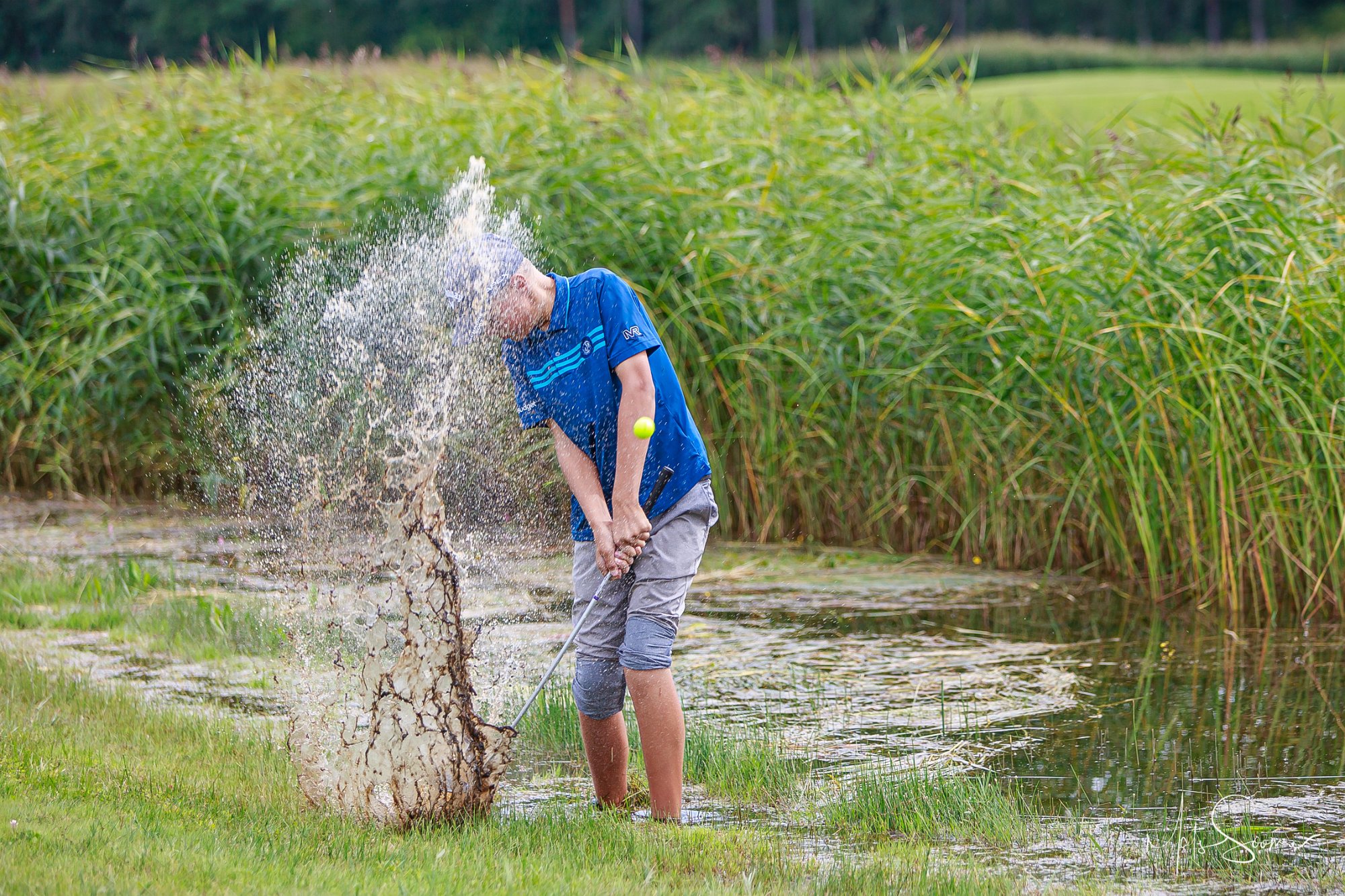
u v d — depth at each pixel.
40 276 28.34
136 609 17.45
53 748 10.84
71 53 106.19
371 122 29.91
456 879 8.35
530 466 21.16
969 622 18.05
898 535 23.22
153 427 26.95
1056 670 15.71
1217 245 20.03
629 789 11.56
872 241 23.84
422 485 9.96
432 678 9.89
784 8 158.38
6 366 27.30
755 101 28.94
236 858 8.34
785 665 15.89
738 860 9.38
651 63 30.66
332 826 9.52
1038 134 27.97
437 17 124.50
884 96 28.27
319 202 26.61
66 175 29.14
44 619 16.84
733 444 24.11
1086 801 11.47
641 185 25.66
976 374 22.30
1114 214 20.83
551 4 132.88
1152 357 20.02
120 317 25.89
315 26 116.94
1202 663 16.03
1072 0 168.38
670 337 24.42
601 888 8.35
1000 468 21.75
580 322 10.42
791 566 21.56
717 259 24.70
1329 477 18.62
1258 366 19.06
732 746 12.39
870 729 13.44
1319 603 18.80
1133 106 26.06
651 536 10.45
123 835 8.54
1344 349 18.73
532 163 26.36
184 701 13.45
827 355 23.17
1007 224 21.89
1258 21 161.25
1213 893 9.37
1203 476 19.42
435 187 26.05
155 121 31.23
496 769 10.07
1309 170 21.53
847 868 9.21
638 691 10.45
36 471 27.95
